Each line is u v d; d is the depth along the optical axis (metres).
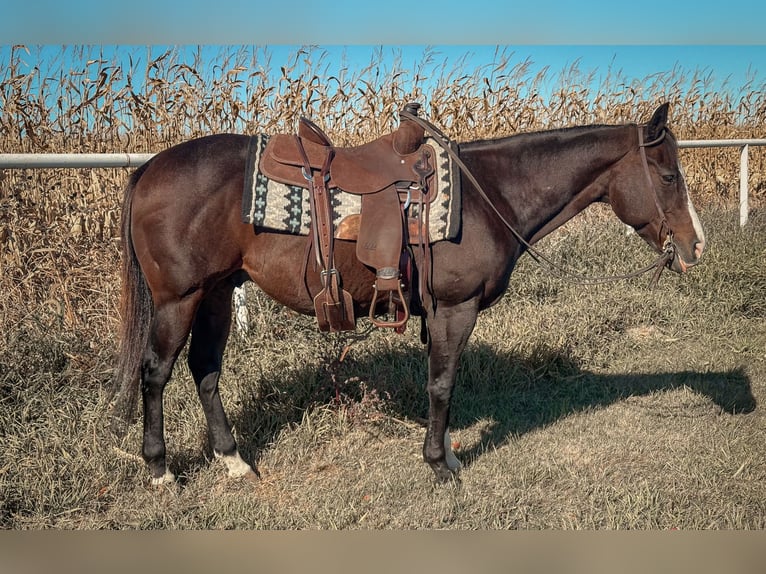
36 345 3.57
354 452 3.31
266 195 2.53
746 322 5.33
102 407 3.28
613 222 6.98
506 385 4.18
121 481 2.89
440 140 2.74
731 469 3.09
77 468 2.85
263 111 6.14
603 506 2.80
